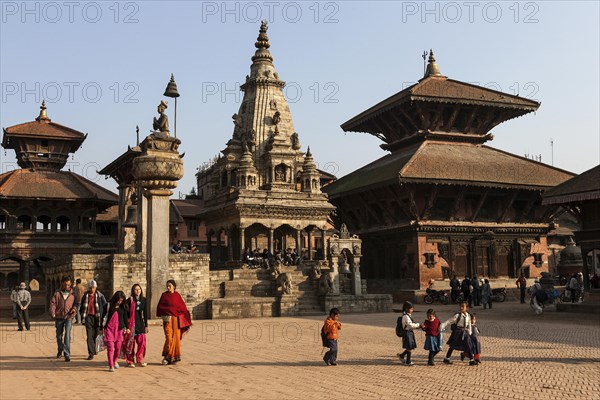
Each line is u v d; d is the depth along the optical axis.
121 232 43.97
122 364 17.11
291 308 40.09
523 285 50.81
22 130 66.44
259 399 12.16
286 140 70.06
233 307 38.09
